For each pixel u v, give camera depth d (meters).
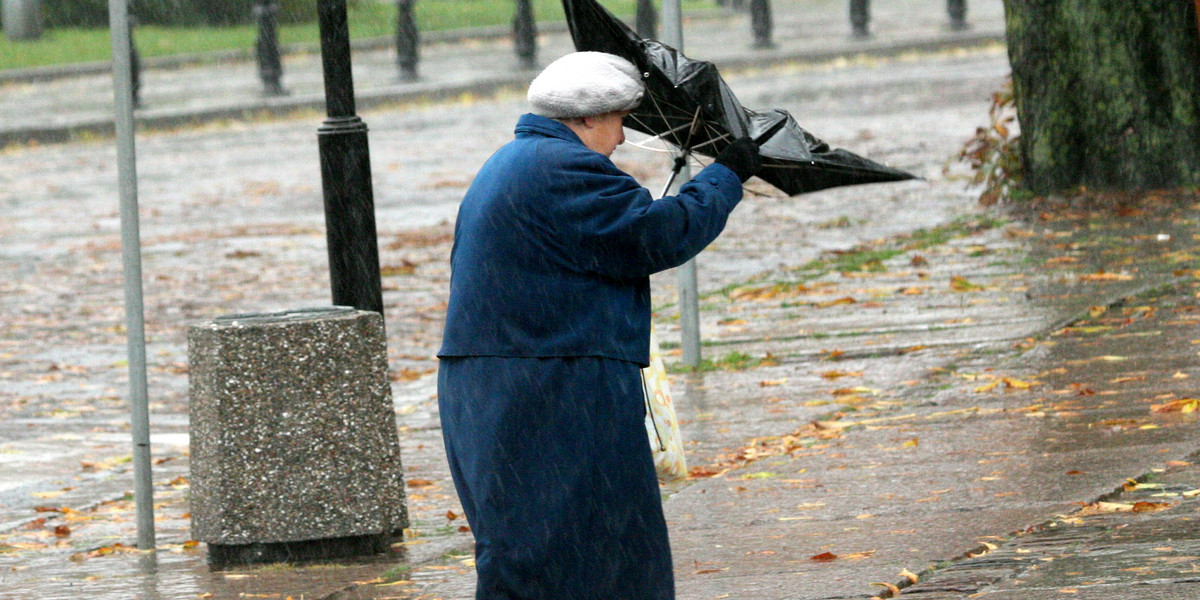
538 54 85.12
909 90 63.78
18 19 92.12
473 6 108.06
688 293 21.92
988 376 19.00
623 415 9.14
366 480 14.02
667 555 9.42
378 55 89.81
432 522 15.36
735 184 9.61
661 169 45.44
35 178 53.03
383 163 51.66
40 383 24.95
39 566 14.55
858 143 47.88
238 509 13.91
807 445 16.58
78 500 17.58
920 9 111.06
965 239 30.16
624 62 9.55
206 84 78.00
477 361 9.12
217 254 36.81
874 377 19.95
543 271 9.06
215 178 50.94
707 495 14.79
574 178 9.05
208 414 13.96
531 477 9.04
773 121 10.47
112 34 14.46
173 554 14.76
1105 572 10.81
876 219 35.44
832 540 12.69
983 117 53.22
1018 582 10.84
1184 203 30.69
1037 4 32.72
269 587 13.00
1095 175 32.78
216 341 13.84
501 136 57.78
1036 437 15.56
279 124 66.62
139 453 14.92
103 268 36.06
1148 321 20.97
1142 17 32.09
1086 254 26.81
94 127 64.50
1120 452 14.49
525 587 9.09
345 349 13.98
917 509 13.41
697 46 86.94
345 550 14.07
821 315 24.64
